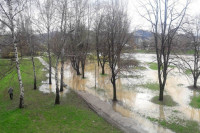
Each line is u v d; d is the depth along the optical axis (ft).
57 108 53.72
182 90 75.66
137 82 91.56
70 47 88.58
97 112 52.80
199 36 77.66
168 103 60.70
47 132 39.17
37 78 101.19
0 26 51.67
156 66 140.36
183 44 69.87
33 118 46.09
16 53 50.60
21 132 38.81
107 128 42.47
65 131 39.83
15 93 69.72
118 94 72.23
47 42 79.71
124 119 48.19
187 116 50.06
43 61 166.30
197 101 61.57
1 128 40.04
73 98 66.18
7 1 45.91
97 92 75.66
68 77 108.47
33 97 65.10
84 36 107.24
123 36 77.20
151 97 67.51
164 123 45.91
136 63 129.59
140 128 43.16
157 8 58.65
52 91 75.41
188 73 107.65
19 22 67.41
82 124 43.80
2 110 50.88
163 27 59.82
